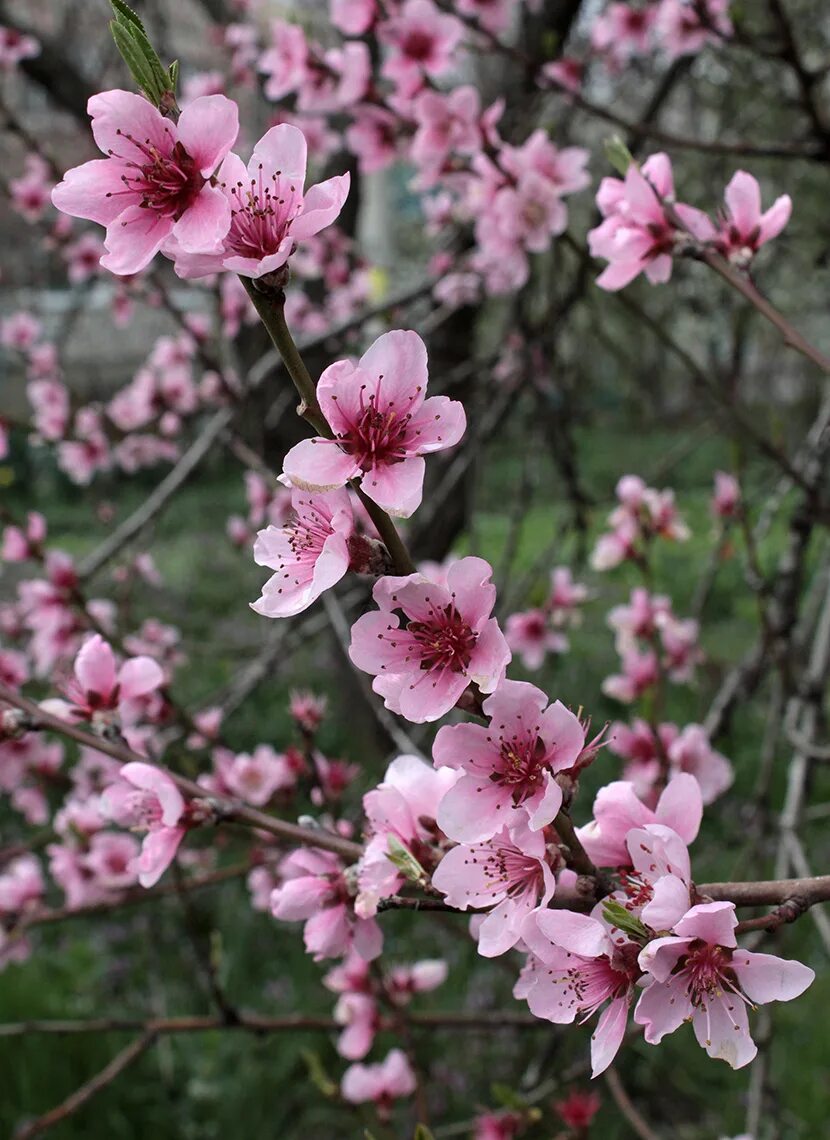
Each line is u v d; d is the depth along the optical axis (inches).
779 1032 192.5
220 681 335.3
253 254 46.3
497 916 48.4
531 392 173.8
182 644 188.9
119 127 46.2
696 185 209.9
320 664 326.3
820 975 205.5
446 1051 195.3
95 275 191.3
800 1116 170.6
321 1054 190.9
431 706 47.6
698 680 232.2
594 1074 45.3
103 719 70.6
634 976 46.0
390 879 54.2
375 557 47.5
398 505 45.5
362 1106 118.0
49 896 232.2
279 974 215.5
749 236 72.6
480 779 48.2
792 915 45.4
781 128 207.9
